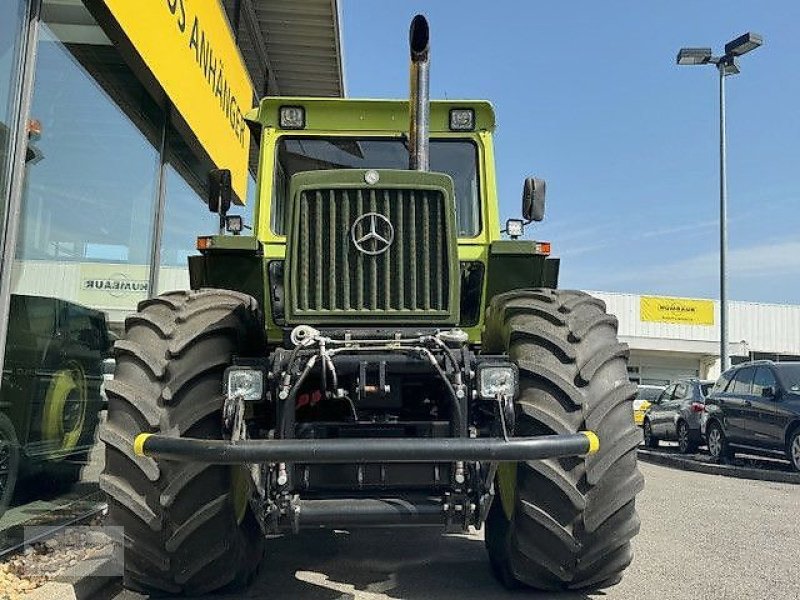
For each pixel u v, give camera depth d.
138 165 7.39
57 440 5.88
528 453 3.20
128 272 7.23
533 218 5.00
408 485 3.69
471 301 4.99
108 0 5.43
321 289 3.90
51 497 5.83
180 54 7.10
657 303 35.47
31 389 5.45
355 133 5.23
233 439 3.28
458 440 3.19
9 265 4.84
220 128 8.84
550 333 3.86
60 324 5.89
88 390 6.42
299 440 3.19
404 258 3.92
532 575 4.03
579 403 3.67
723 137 18.52
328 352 3.62
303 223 3.90
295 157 5.21
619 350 3.88
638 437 3.77
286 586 4.46
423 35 4.14
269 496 3.54
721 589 4.64
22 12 5.00
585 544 3.75
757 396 12.08
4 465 5.09
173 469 3.64
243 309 4.18
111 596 4.23
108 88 6.63
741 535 6.40
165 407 3.67
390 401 3.95
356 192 3.91
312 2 10.41
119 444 3.62
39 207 5.49
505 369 3.65
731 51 18.08
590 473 3.66
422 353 3.69
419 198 3.93
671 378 36.34
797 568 5.22
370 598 4.23
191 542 3.75
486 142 5.21
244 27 10.98
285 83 13.48
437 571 4.82
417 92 4.21
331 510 3.55
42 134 5.51
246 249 4.61
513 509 3.86
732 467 11.87
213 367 3.79
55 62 5.65
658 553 5.62
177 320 3.92
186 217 9.16
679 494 8.95
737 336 36.69
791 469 11.45
